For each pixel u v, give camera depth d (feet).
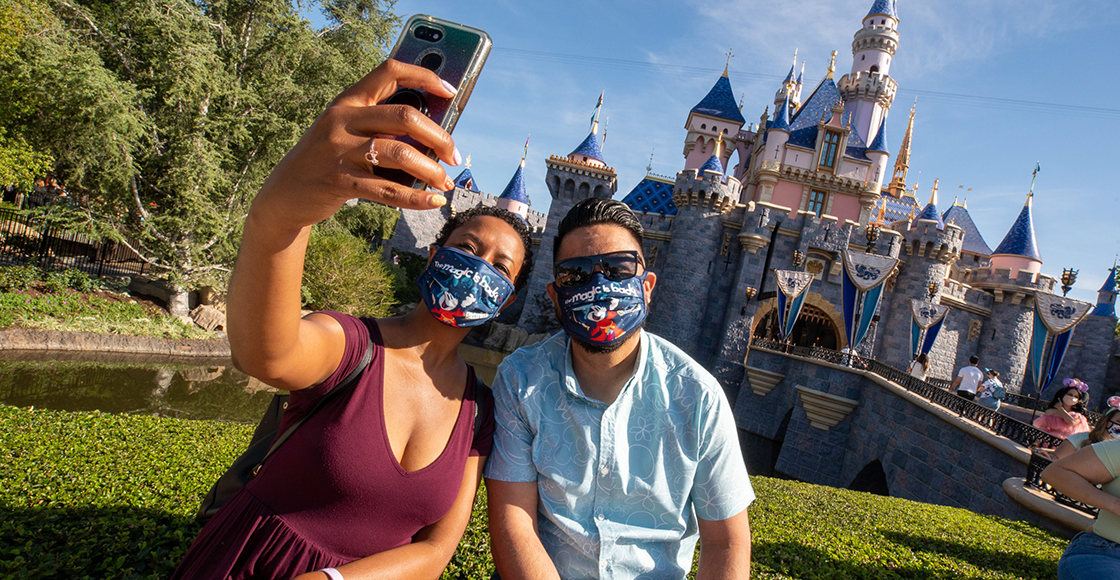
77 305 62.23
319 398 5.01
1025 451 35.73
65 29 59.57
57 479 16.16
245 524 5.00
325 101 74.02
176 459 19.94
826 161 126.31
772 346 90.33
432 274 5.57
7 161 55.77
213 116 66.85
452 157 3.16
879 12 156.04
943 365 117.91
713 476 6.35
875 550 18.19
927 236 107.65
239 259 3.66
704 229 113.19
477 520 15.87
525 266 6.39
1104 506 9.59
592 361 6.44
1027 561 20.15
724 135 156.15
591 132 143.84
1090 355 137.28
